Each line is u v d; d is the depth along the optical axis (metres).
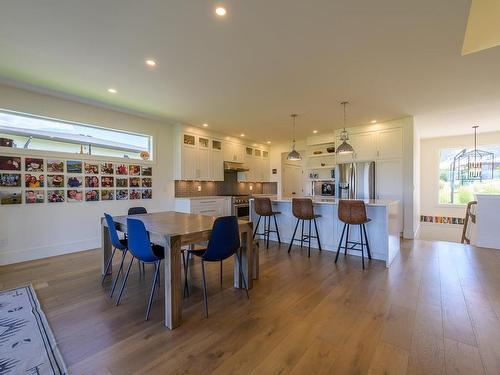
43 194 3.79
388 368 1.50
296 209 4.09
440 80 3.28
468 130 6.41
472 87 3.51
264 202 4.46
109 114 4.50
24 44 2.48
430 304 2.29
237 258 2.65
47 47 2.53
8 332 1.84
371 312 2.16
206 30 2.25
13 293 2.50
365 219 3.38
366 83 3.38
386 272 3.14
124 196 4.73
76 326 1.94
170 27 2.21
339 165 5.93
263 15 2.05
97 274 3.05
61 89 3.60
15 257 3.52
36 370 1.47
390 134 5.28
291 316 2.10
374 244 3.75
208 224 2.55
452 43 2.43
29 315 2.08
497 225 4.32
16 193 3.55
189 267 3.34
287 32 2.28
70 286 2.69
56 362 1.54
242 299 2.41
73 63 2.85
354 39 2.38
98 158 4.39
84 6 1.94
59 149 4.00
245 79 3.25
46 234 3.81
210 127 5.86
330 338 1.79
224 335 1.83
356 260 3.65
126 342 1.75
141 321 2.02
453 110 4.58
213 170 6.22
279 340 1.77
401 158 5.14
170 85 3.45
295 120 5.22
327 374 1.45
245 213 6.64
